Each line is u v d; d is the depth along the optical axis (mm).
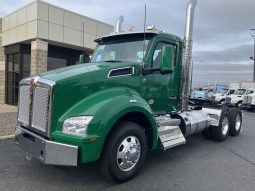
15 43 15742
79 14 15680
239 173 5539
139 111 4973
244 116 18422
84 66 5242
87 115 4355
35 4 13883
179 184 4867
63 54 16656
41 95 4543
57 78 4473
